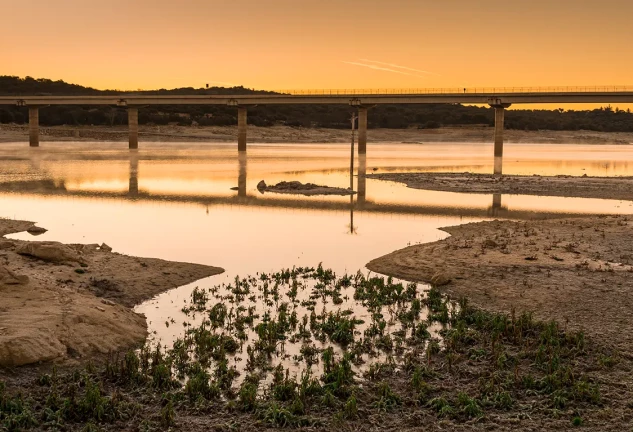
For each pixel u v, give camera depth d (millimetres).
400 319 26016
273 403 18500
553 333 23578
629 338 23531
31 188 75625
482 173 103062
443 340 23844
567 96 137500
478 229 46500
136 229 47250
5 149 158500
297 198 68688
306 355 22359
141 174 96062
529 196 71250
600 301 27672
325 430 17469
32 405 18281
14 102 170500
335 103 153125
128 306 27266
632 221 48844
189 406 18641
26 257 31750
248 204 63375
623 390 19531
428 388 19625
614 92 136500
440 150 199000
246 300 28422
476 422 17891
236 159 134125
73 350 21547
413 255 36375
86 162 118438
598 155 176250
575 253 36250
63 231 45875
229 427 17453
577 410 18375
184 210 58562
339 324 24719
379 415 18219
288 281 31547
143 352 21922
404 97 148250
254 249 39781
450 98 145250
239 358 22094
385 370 21062
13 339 20547
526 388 19844
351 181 86000
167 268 33094
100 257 34000
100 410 17891
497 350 22203
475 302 28125
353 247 40656
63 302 24234
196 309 26984
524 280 30688
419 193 73688
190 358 21891
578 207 62406
